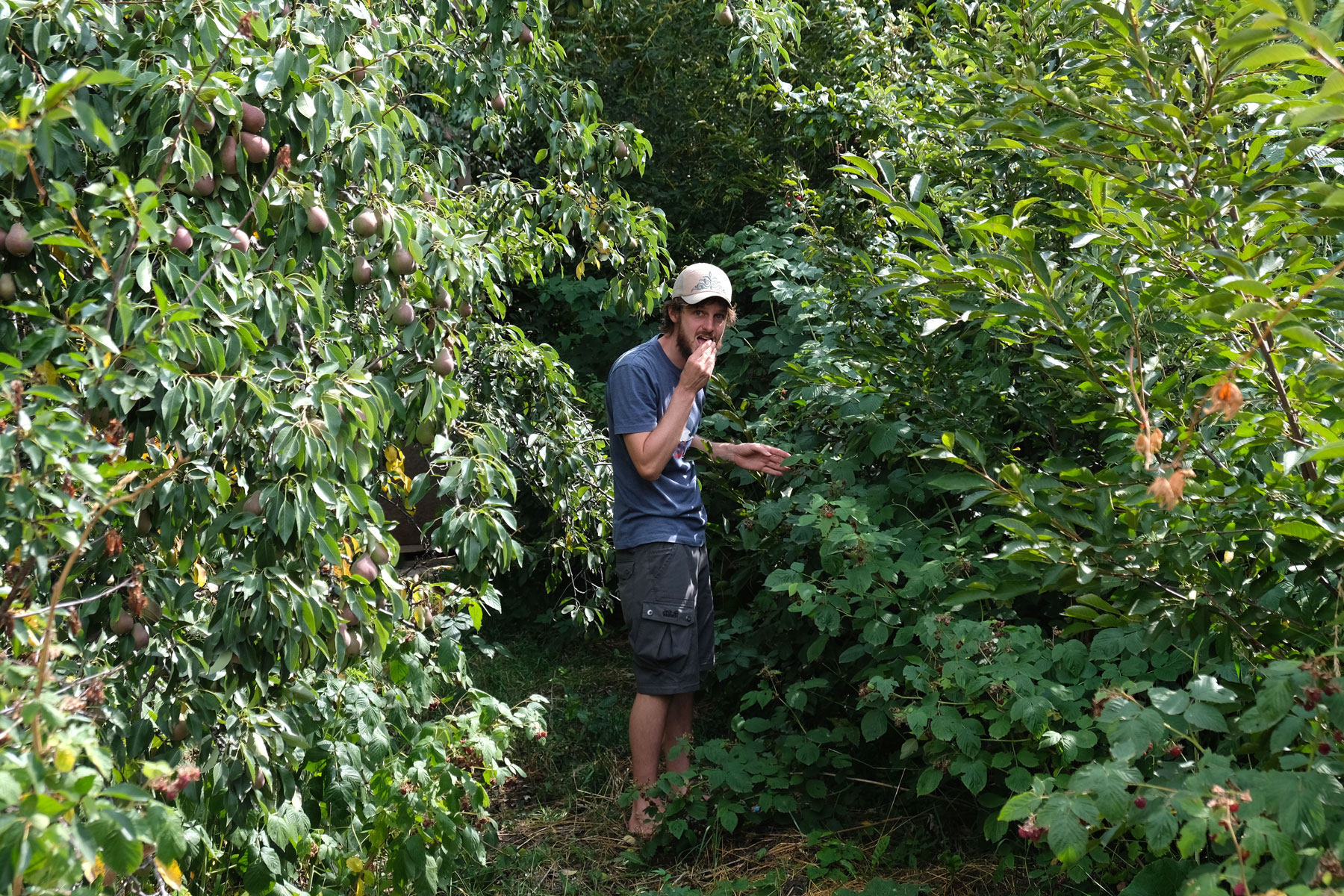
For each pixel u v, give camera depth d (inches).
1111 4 90.1
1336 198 64.6
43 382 67.2
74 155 73.0
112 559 78.2
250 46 78.5
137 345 69.8
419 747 114.3
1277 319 65.7
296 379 80.2
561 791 154.3
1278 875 60.1
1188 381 103.0
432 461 115.2
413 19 135.3
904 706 122.3
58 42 75.2
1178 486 66.7
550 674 202.5
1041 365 102.0
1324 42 62.1
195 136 73.7
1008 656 111.5
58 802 51.5
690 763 148.5
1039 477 86.9
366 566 90.8
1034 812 70.9
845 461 144.3
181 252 75.0
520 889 128.0
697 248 261.0
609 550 182.7
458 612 134.5
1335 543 76.0
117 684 82.7
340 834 108.4
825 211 169.6
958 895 117.6
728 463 165.5
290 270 84.2
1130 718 70.9
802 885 123.0
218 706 83.3
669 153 265.9
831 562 130.0
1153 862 90.0
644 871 131.1
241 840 93.3
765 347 199.3
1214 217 85.7
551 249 172.4
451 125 196.5
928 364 132.3
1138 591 83.6
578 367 244.8
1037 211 135.9
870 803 138.9
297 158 83.7
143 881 76.6
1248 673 93.7
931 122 163.0
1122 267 91.6
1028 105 94.4
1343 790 61.9
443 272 96.2
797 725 148.6
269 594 78.5
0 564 67.7
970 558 125.3
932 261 95.3
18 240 70.7
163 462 79.2
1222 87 86.6
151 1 79.2
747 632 161.0
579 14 258.2
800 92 199.6
